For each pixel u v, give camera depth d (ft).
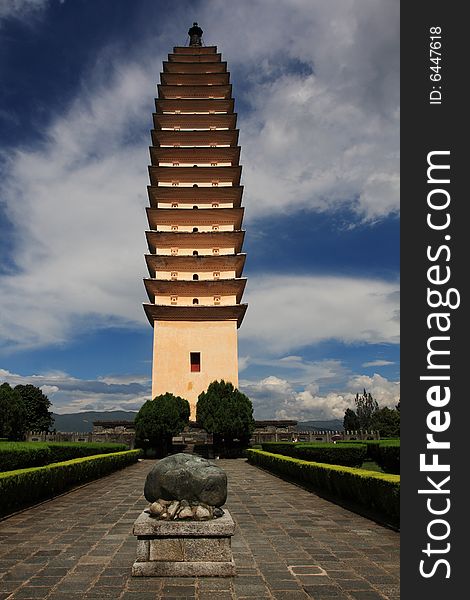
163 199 153.99
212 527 24.50
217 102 164.76
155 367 139.13
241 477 76.28
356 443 83.51
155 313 142.72
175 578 23.94
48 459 64.80
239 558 28.02
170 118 161.89
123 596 21.56
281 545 31.22
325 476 52.60
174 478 25.57
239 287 144.66
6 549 30.04
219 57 173.37
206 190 151.12
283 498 53.26
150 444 117.29
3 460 52.49
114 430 141.49
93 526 37.35
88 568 25.81
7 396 139.85
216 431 115.14
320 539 32.89
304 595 21.86
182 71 171.83
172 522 24.54
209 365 140.05
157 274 147.33
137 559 24.47
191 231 150.61
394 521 36.09
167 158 159.02
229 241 148.77
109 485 65.46
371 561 27.40
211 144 161.79
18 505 43.83
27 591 22.31
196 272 147.74
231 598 21.43
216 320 143.95
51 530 35.86
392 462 72.59
